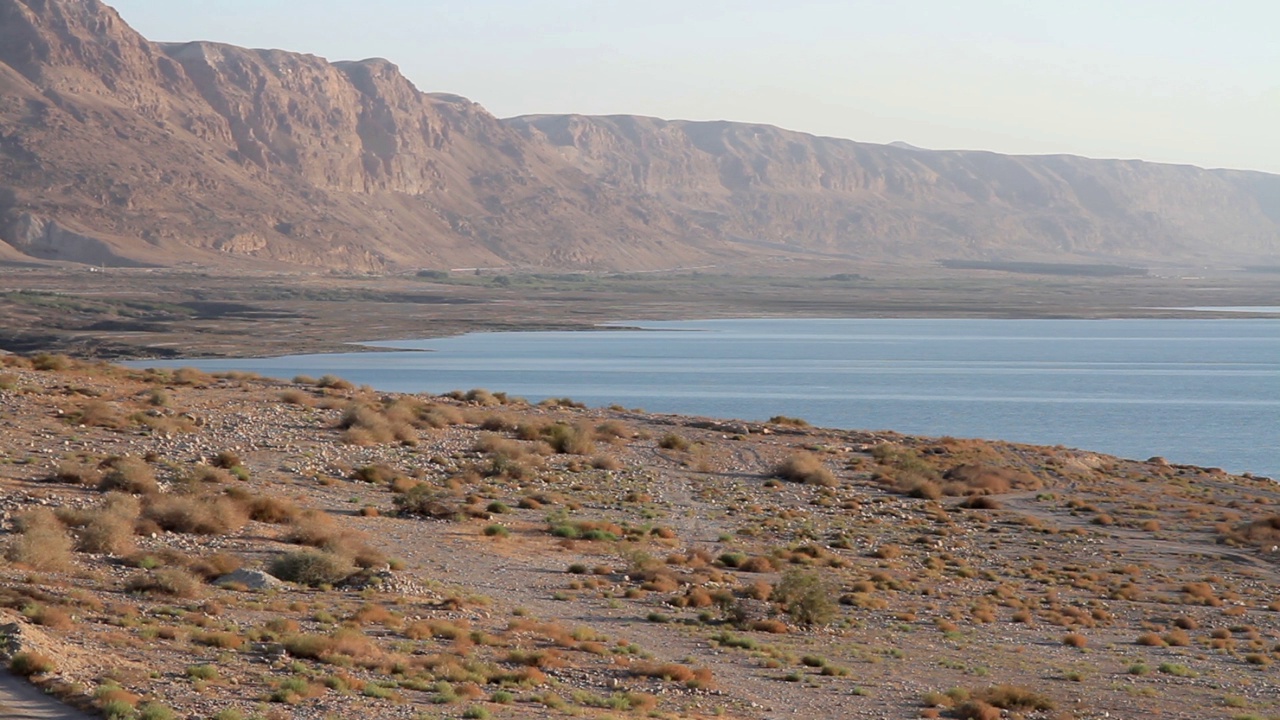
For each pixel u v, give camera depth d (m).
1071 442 132.38
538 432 62.84
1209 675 29.05
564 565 37.28
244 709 17.52
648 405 162.00
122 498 35.31
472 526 41.75
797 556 41.84
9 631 19.05
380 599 28.81
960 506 57.12
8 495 35.38
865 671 26.91
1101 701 25.44
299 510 38.38
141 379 67.50
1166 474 71.94
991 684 26.38
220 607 25.44
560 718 19.23
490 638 25.58
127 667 19.08
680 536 44.66
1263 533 51.53
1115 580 42.75
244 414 58.22
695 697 22.58
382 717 18.08
